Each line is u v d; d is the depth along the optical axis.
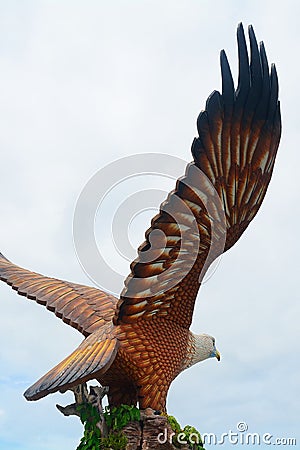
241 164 13.41
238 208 13.95
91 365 12.57
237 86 12.97
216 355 15.30
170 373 14.12
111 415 13.66
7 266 16.83
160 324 14.18
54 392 12.16
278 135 14.07
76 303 15.19
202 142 12.68
